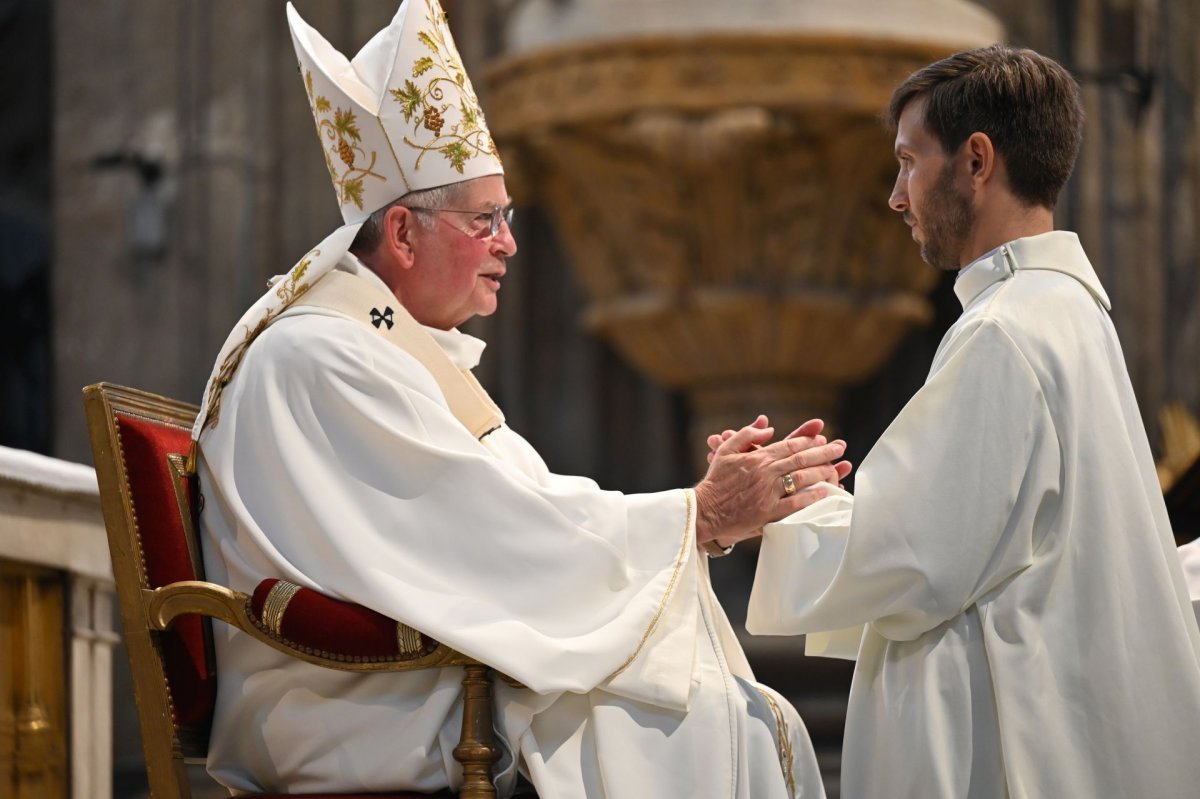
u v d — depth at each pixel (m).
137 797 9.70
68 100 13.20
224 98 12.96
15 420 15.20
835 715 10.15
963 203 4.61
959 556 4.30
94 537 6.10
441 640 4.40
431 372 4.92
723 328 12.34
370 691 4.61
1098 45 12.59
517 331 13.95
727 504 4.79
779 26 11.43
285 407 4.70
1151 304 12.41
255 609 4.49
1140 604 4.34
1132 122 12.52
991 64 4.59
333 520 4.55
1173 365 12.45
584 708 4.61
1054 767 4.20
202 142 12.92
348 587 4.51
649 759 4.52
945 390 4.39
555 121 11.95
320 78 4.98
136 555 4.65
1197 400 12.41
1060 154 4.59
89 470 6.11
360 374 4.69
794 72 11.49
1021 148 4.55
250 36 13.02
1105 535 4.34
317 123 5.10
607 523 4.67
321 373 4.69
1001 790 4.29
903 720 4.40
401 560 4.54
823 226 12.10
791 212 12.04
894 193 4.79
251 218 12.91
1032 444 4.34
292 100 13.08
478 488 4.59
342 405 4.66
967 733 4.31
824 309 12.19
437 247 4.95
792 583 4.56
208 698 4.78
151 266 12.96
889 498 4.35
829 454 4.83
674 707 4.54
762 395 12.62
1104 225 12.44
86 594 6.11
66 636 6.01
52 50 14.22
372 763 4.56
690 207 12.05
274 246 12.96
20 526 5.64
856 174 11.97
